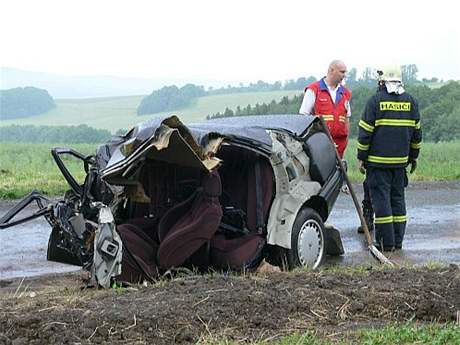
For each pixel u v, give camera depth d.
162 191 8.55
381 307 6.94
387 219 10.80
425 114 40.53
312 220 9.24
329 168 9.53
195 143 7.82
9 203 14.89
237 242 8.72
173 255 8.21
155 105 88.31
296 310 6.80
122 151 7.96
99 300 7.04
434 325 6.55
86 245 8.29
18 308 6.84
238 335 6.24
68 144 39.00
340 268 8.86
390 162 10.70
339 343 5.96
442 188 17.84
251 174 8.84
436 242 11.61
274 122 9.45
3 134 68.81
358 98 37.22
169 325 6.28
